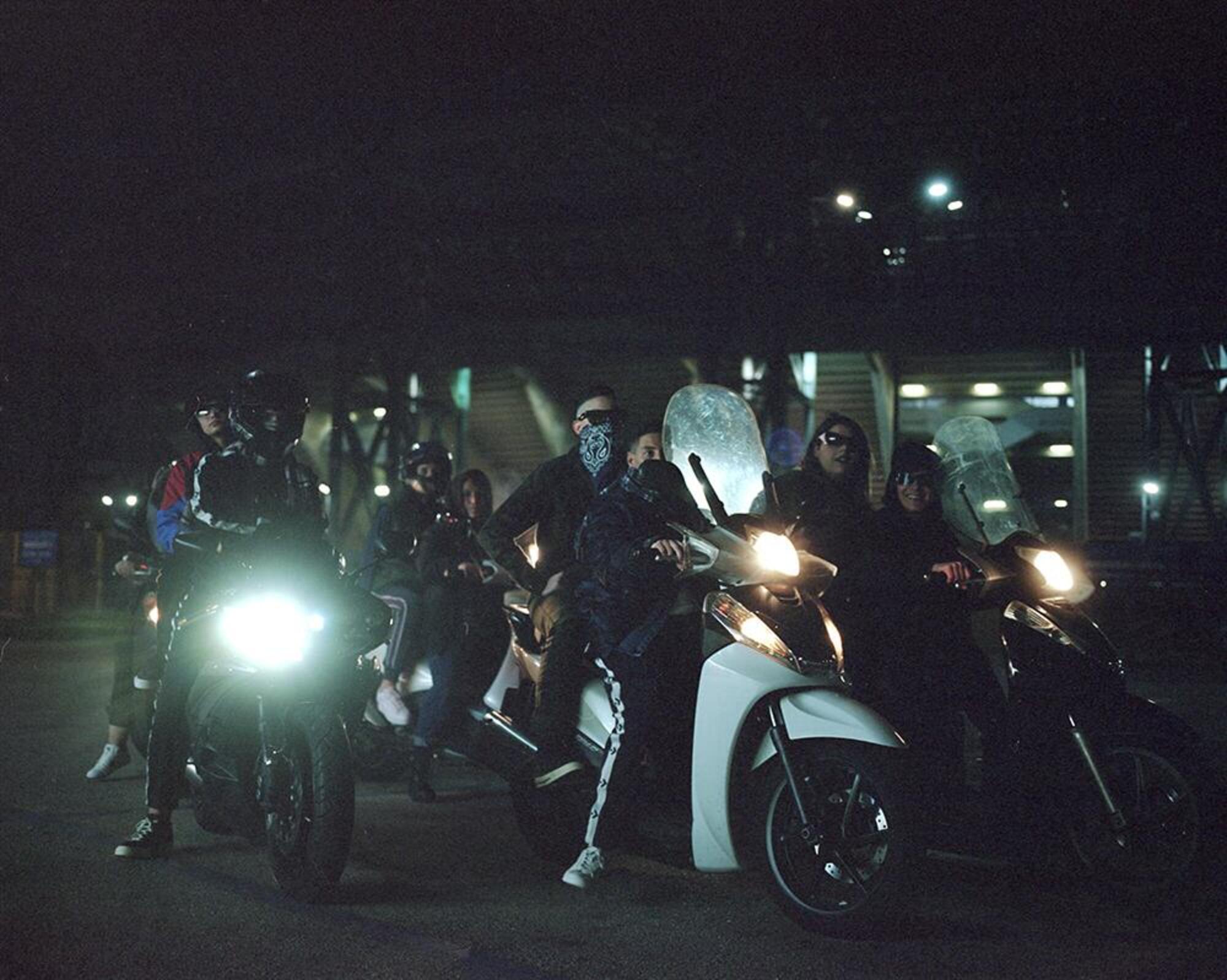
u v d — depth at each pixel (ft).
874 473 116.37
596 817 16.11
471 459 140.56
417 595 22.85
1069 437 116.57
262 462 16.74
